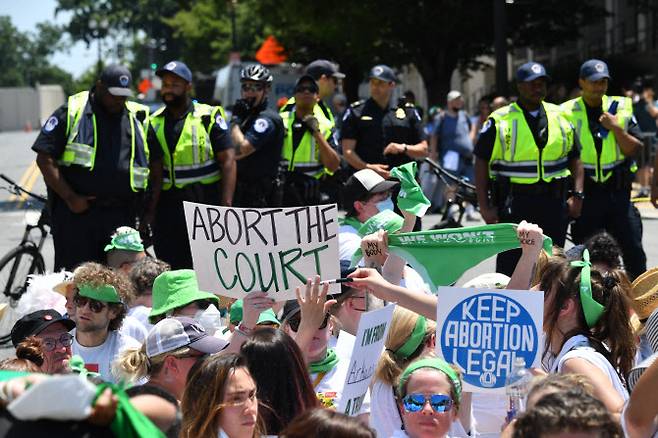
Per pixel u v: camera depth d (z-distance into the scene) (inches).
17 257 758.5
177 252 704.4
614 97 745.0
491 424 394.6
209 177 699.4
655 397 293.6
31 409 190.9
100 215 655.8
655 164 757.3
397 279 433.7
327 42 2449.6
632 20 2596.0
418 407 339.3
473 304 369.4
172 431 233.3
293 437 263.0
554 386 272.1
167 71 682.2
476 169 698.2
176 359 370.0
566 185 689.6
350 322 447.5
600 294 369.4
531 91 681.0
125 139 658.8
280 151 740.7
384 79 782.5
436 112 1756.9
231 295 393.1
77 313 471.8
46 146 644.1
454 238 427.2
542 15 2348.7
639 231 741.9
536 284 434.9
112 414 197.8
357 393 365.4
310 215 387.2
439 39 2327.8
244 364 325.4
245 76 725.9
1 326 709.3
